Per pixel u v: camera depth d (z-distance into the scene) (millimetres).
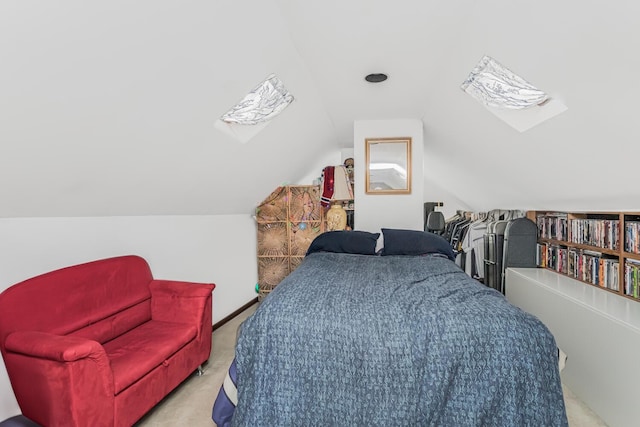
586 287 2539
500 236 3670
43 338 1544
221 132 2469
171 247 3023
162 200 2686
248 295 4293
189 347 2275
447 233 5059
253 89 2246
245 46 1821
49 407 1501
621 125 1603
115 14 1219
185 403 2096
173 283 2502
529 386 1401
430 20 1768
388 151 3732
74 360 1442
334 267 2643
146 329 2299
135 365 1795
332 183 4156
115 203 2322
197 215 3363
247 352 1596
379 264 2793
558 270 3088
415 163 3707
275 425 1489
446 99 2766
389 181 3750
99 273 2141
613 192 2164
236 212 4047
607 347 1874
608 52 1312
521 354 1430
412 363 1478
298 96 2748
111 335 2123
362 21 1799
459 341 1473
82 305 1985
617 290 2363
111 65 1395
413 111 3393
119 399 1653
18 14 1020
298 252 4367
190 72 1730
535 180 2783
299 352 1550
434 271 2488
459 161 3807
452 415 1411
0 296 1644
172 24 1416
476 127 2756
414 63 2291
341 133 4230
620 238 2305
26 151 1481
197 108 2025
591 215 2770
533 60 1649
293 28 1883
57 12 1084
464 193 4863
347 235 3482
